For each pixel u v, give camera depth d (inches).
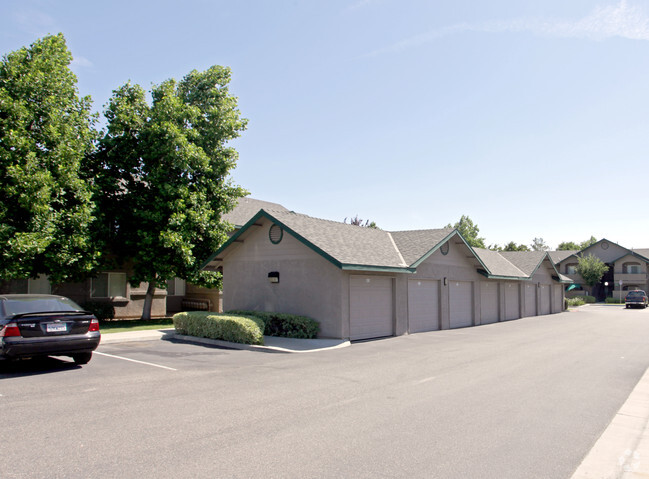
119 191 810.8
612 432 246.1
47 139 667.4
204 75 869.2
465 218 2486.5
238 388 332.8
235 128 872.9
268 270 683.4
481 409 284.4
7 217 625.0
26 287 793.6
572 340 665.0
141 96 819.4
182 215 756.0
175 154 767.7
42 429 236.2
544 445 224.1
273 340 587.2
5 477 177.9
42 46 706.2
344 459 201.0
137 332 650.8
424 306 791.1
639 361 480.1
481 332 780.6
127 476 180.4
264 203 1262.3
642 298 1761.8
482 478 184.5
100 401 292.8
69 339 388.2
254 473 184.7
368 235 788.6
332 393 320.2
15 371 392.2
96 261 732.7
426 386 345.7
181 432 233.5
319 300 623.5
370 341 625.3
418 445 220.1
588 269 2375.7
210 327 590.2
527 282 1278.3
